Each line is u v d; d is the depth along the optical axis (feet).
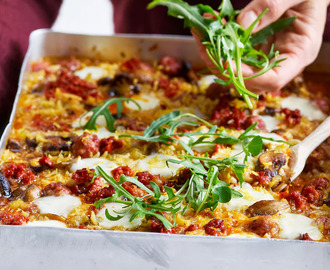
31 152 2.35
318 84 2.89
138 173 2.15
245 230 1.98
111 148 2.34
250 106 2.29
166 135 2.24
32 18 3.32
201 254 1.79
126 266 1.82
